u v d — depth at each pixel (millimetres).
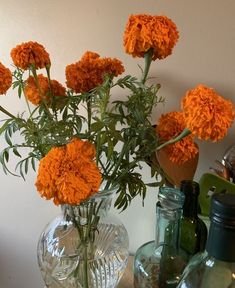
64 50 929
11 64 975
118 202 706
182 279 652
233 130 839
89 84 690
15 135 1007
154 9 837
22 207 1090
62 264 749
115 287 815
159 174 809
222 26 803
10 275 1187
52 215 1067
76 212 693
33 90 697
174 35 646
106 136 639
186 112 553
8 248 1153
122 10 859
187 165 774
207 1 799
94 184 538
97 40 896
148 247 817
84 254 721
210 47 821
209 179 760
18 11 942
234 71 818
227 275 595
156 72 872
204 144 868
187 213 757
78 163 535
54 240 758
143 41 627
